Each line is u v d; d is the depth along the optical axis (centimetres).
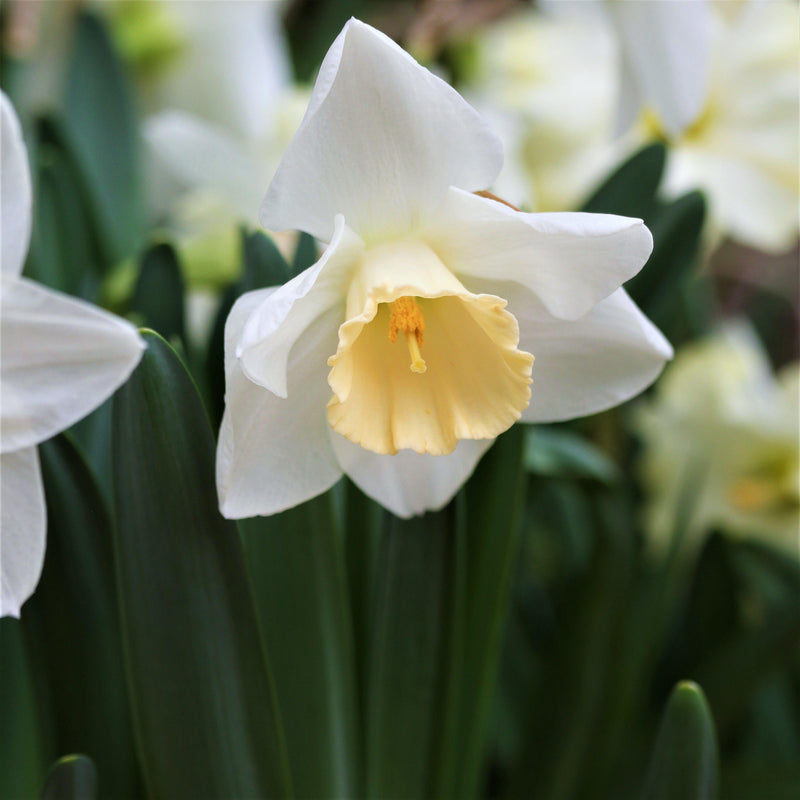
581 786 60
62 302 49
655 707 65
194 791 52
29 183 50
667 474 67
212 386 55
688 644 66
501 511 54
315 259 54
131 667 52
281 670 54
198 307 66
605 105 72
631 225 48
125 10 76
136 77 80
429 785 55
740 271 97
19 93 66
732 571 65
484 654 55
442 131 49
